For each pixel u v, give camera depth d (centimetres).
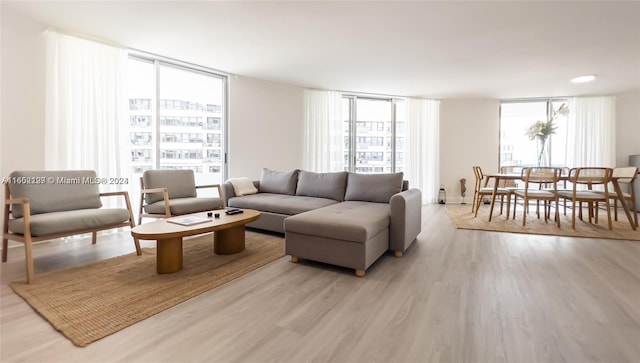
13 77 303
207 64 445
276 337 150
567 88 555
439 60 416
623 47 362
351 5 272
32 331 152
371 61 424
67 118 334
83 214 243
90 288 204
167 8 281
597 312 176
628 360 132
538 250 306
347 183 397
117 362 129
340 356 135
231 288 209
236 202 388
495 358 134
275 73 490
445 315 173
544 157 621
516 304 187
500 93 605
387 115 669
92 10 286
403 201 281
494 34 330
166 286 209
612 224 426
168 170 372
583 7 270
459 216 501
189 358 133
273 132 550
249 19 301
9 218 242
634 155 555
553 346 143
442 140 674
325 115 598
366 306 184
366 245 232
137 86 414
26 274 229
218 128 507
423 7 274
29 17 302
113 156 369
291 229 258
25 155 312
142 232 217
